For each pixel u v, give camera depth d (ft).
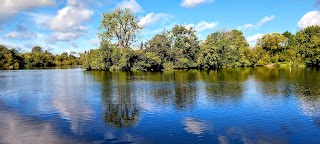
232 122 80.79
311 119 83.56
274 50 475.31
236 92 136.26
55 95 132.67
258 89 146.51
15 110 98.37
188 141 65.31
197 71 315.78
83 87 163.53
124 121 82.84
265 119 83.76
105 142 65.10
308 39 439.63
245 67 417.49
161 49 360.07
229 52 405.18
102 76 249.14
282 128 74.84
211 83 178.40
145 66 336.70
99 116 89.10
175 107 101.65
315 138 67.21
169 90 145.89
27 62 574.97
